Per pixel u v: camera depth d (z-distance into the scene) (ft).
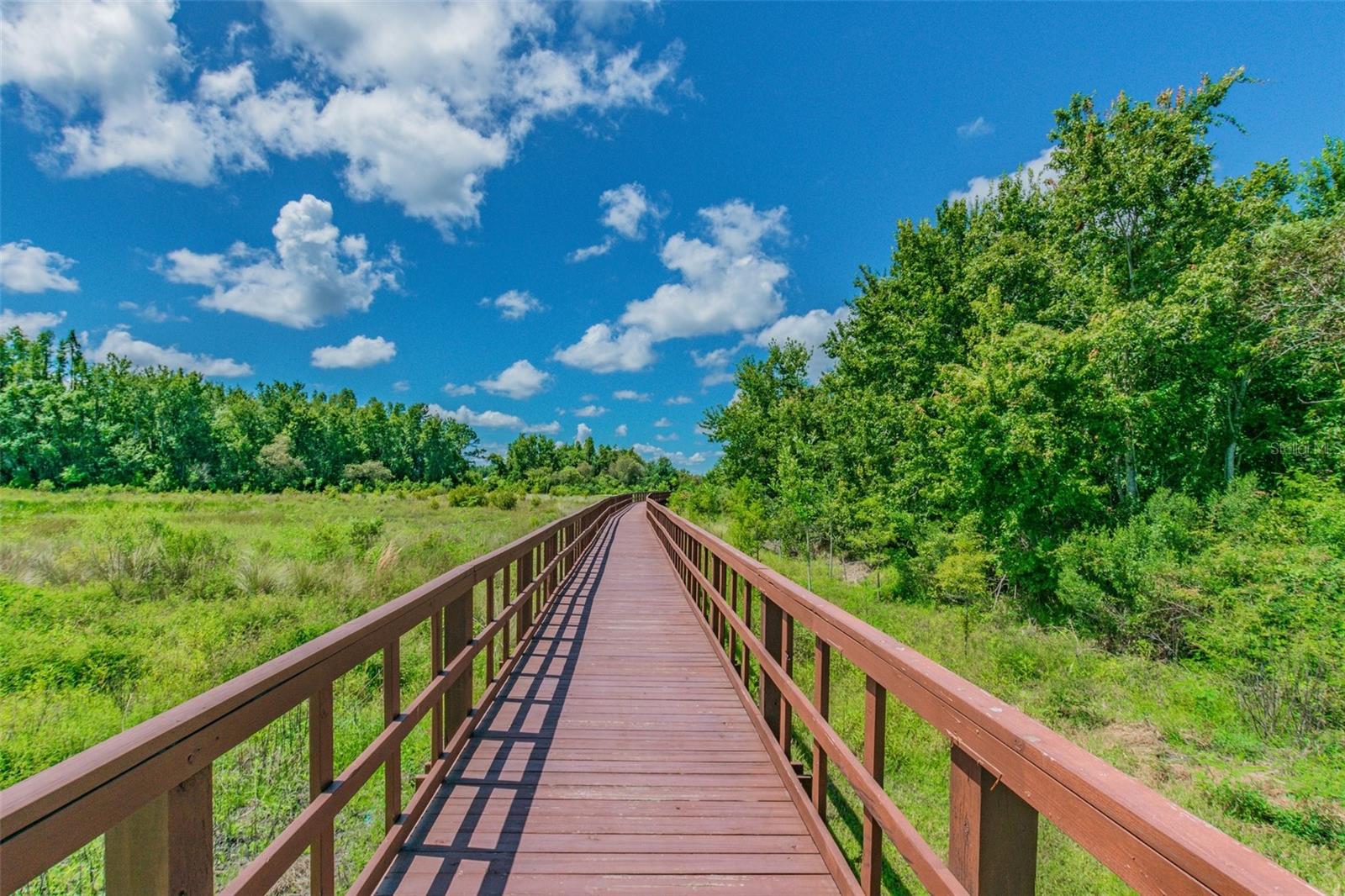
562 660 18.11
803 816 9.25
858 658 6.78
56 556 31.37
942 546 42.83
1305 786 14.66
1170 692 22.71
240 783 12.45
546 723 13.16
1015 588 42.01
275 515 68.23
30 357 170.60
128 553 30.07
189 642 19.27
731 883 7.80
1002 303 49.26
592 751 11.78
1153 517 34.99
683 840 8.78
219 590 26.91
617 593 29.73
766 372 96.07
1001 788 4.25
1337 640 20.72
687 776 10.79
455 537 48.62
